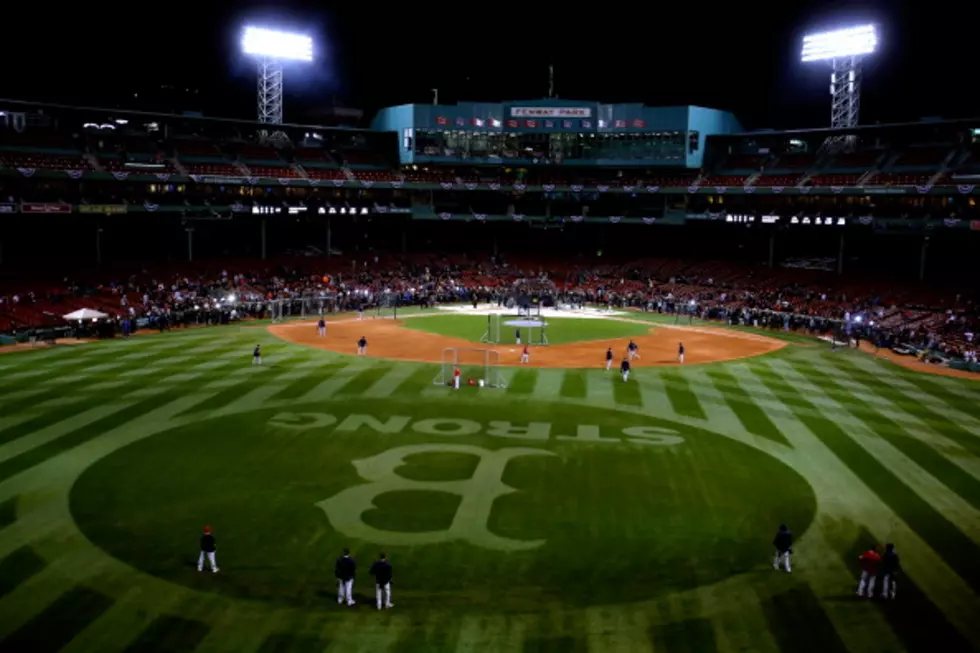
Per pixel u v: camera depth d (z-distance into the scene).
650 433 37.34
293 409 40.47
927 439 36.91
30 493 28.34
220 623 19.83
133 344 58.28
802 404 43.28
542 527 26.14
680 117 98.69
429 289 90.31
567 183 104.25
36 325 61.81
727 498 29.11
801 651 19.12
